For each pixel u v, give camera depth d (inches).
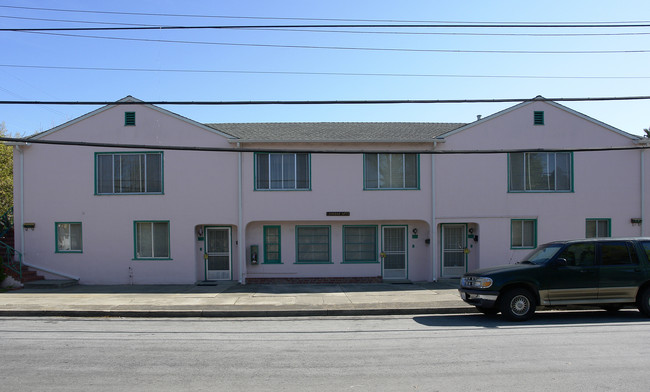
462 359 283.0
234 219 674.2
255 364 277.1
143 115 674.2
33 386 236.8
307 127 768.9
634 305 438.0
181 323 421.4
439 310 463.2
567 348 306.3
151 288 632.4
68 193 676.1
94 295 568.4
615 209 694.5
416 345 321.7
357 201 680.4
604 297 410.9
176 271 674.2
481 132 687.1
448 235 706.2
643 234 693.3
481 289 411.8
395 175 689.0
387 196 681.0
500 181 687.1
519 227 693.9
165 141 673.0
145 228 680.4
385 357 290.4
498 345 317.4
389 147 681.6
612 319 414.3
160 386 236.8
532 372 254.8
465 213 684.7
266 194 674.8
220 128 738.2
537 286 407.2
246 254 686.5
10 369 267.4
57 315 462.6
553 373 252.7
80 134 674.8
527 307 409.1
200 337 356.5
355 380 244.7
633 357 282.7
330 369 265.3
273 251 692.7
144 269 674.2
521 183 691.4
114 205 676.1
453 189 684.7
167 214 674.8
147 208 674.8
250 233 690.2
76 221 675.4
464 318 431.8
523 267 413.4
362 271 693.3
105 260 675.4
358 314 460.8
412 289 610.2
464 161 685.9
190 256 673.0
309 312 459.8
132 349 316.8
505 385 233.9
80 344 332.5
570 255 418.3
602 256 417.4
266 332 375.6
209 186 674.2
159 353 305.3
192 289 620.4
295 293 579.5
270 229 693.9
